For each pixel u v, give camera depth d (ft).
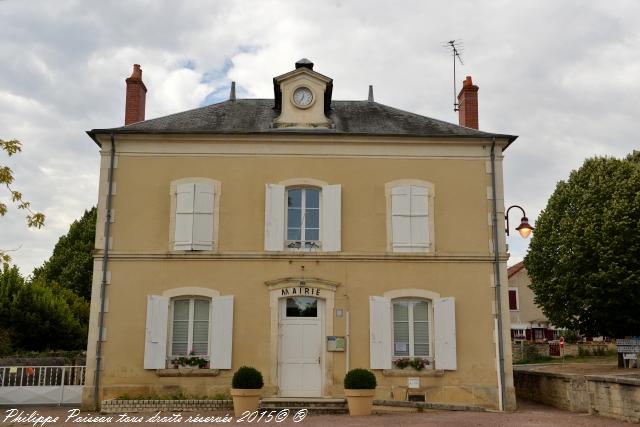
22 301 74.49
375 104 58.65
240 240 48.26
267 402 43.86
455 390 46.60
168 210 48.70
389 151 50.06
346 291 47.73
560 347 112.68
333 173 49.62
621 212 81.87
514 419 39.27
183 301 47.88
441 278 48.24
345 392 42.57
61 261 115.55
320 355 47.19
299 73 51.80
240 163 49.52
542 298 93.04
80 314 86.84
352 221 48.91
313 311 47.98
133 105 56.75
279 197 48.83
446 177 49.90
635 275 78.64
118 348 46.32
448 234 49.01
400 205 49.14
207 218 48.37
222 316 46.78
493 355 47.26
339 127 52.08
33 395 47.57
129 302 47.06
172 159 49.44
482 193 49.75
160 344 46.24
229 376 46.16
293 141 49.83
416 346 47.80
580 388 45.11
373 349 46.65
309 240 49.06
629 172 85.35
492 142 50.21
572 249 86.28
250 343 46.75
